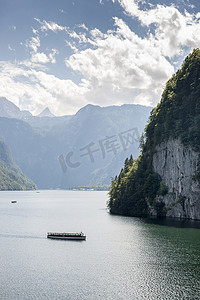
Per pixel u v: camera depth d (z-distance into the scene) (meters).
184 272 78.88
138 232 127.31
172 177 177.12
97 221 162.50
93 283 72.31
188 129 173.50
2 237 121.25
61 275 77.31
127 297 65.38
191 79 186.88
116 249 100.81
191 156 165.88
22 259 90.50
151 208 181.25
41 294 66.81
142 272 78.88
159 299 64.44
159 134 192.50
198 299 64.44
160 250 98.69
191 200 163.50
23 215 195.75
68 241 113.50
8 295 66.31
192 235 120.06
